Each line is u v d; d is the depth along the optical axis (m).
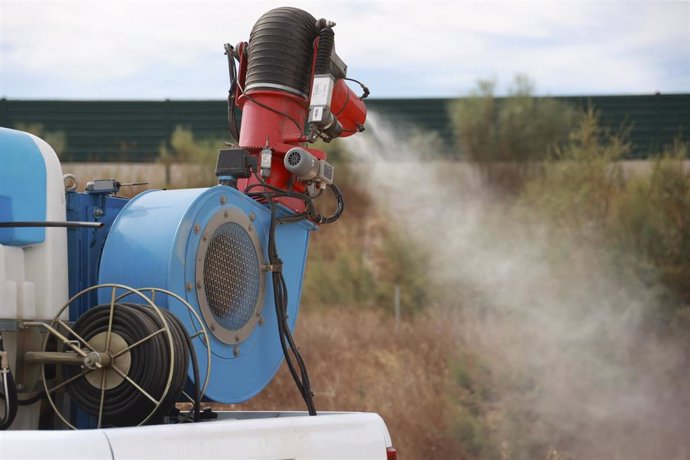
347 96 4.92
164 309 3.41
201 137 18.97
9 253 3.34
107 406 3.25
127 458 2.66
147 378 3.20
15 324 3.30
